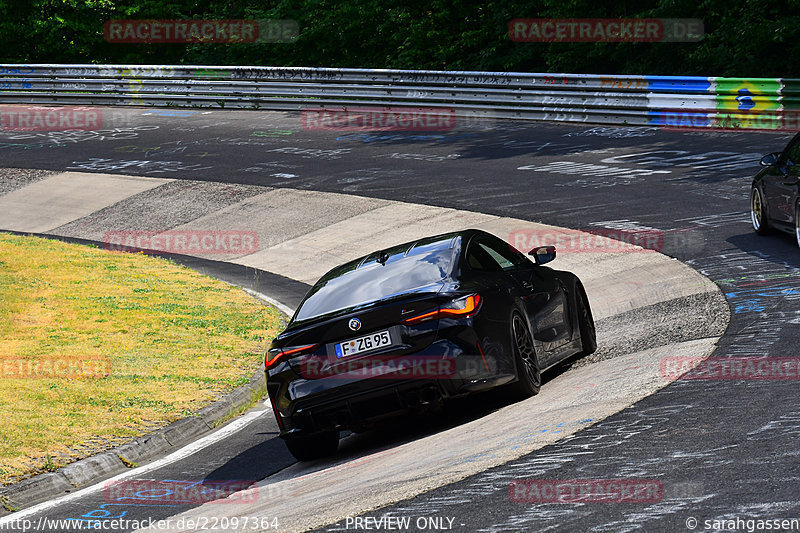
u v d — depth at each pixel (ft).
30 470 64.13
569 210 147.23
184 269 147.54
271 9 381.19
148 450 71.31
